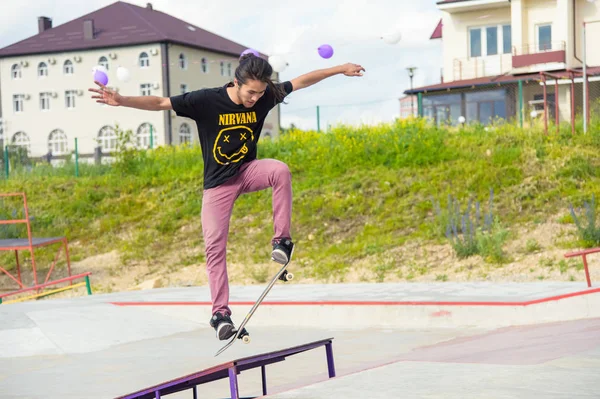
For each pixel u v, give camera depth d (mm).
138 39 55594
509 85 34062
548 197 18922
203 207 5250
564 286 12125
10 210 24656
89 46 56781
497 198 19438
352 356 8766
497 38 36844
